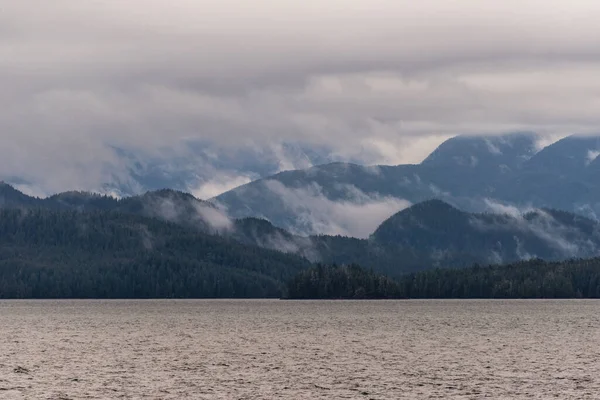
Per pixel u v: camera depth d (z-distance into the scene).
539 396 191.12
